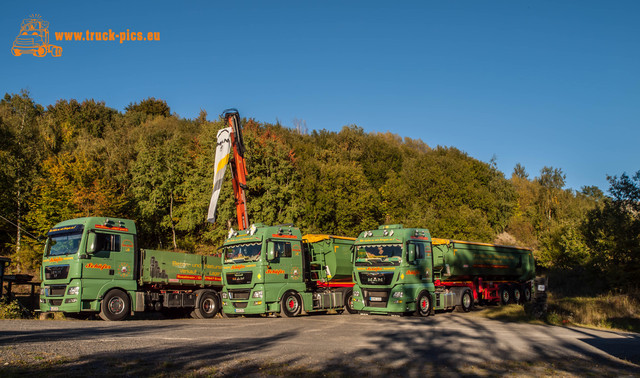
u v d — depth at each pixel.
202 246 44.94
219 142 22.39
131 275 17.31
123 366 7.48
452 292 21.05
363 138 74.44
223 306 19.03
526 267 27.50
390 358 8.90
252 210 43.38
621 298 18.86
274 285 18.48
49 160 39.88
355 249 19.25
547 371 7.90
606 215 22.56
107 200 36.12
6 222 37.47
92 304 16.22
